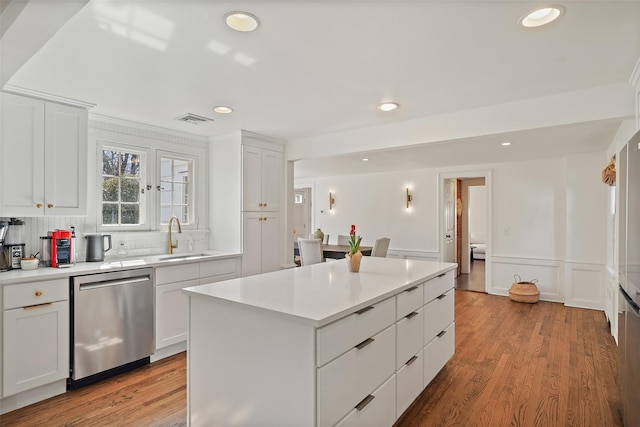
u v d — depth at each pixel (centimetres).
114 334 281
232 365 179
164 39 182
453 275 309
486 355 332
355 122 341
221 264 364
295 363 155
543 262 554
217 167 407
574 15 160
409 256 692
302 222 936
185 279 332
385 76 229
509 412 236
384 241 543
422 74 226
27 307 238
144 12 157
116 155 343
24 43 160
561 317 456
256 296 187
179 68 217
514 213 579
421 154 508
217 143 406
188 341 202
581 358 325
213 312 188
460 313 477
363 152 370
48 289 248
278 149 423
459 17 162
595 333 394
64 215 273
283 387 159
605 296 467
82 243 316
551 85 244
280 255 427
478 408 241
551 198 550
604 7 154
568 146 447
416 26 169
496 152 489
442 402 248
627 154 197
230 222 394
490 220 599
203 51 195
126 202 349
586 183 498
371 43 186
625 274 199
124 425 219
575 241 507
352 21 165
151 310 306
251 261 393
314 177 815
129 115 320
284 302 174
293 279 237
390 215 716
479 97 268
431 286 262
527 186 569
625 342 197
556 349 347
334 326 158
